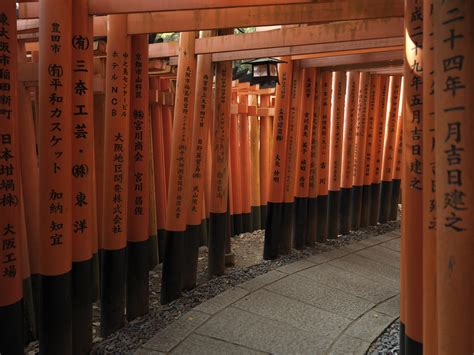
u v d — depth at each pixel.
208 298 5.07
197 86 5.43
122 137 4.20
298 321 4.34
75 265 3.72
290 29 4.55
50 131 3.33
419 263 2.29
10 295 3.02
